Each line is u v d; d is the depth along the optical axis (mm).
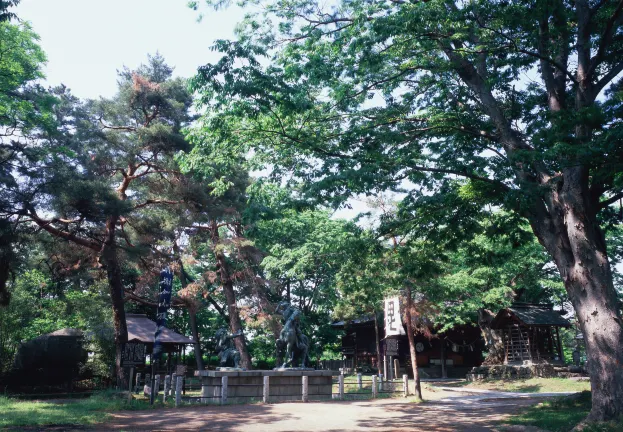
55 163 22984
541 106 16281
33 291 31172
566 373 31922
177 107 28594
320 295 39656
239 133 15078
